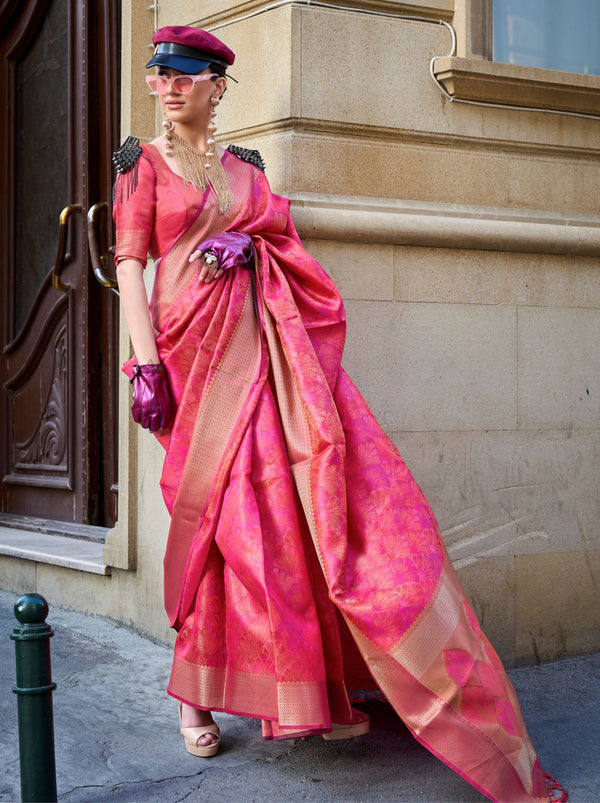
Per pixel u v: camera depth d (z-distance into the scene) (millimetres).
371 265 3922
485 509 4137
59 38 5688
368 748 3234
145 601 4391
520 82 4129
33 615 2588
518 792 2738
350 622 2807
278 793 2877
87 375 5395
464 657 2805
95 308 5402
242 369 3092
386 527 2961
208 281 3117
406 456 3990
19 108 6121
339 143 3885
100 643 4309
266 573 2830
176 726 3408
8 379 6152
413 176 4031
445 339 4078
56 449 5742
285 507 2936
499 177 4219
